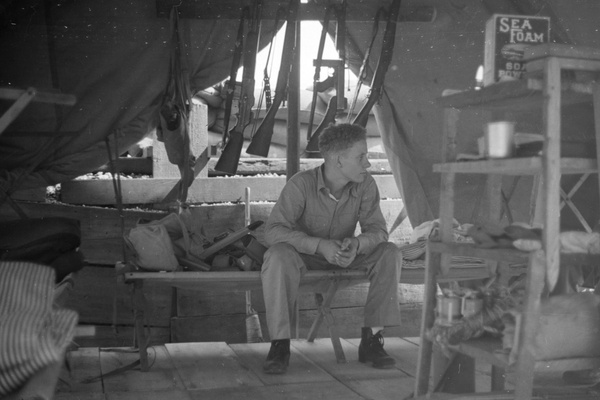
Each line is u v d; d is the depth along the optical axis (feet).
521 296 8.96
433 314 8.66
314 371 11.94
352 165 12.47
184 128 15.92
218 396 10.39
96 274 19.11
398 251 12.54
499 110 8.63
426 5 16.42
